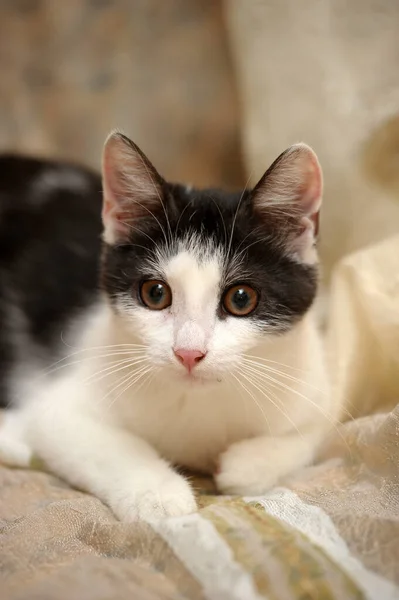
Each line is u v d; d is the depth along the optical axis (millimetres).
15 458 423
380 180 555
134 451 403
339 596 318
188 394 406
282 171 406
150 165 409
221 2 658
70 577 329
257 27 590
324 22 565
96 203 545
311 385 423
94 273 508
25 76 669
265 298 404
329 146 562
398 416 384
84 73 672
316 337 448
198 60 671
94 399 420
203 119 678
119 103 673
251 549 332
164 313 400
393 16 549
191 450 424
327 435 419
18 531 357
